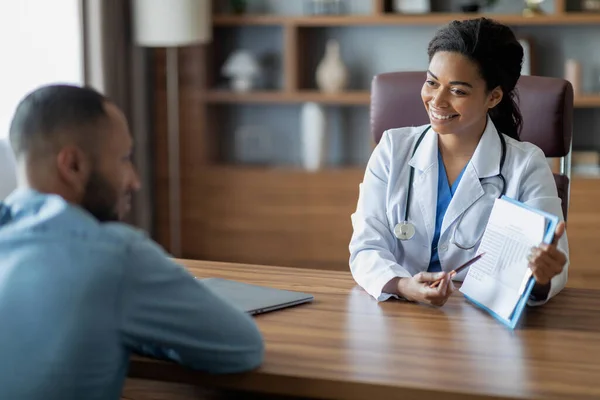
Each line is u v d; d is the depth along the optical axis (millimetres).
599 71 5438
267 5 5699
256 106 5820
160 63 5477
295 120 5805
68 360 1489
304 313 2053
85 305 1496
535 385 1619
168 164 5566
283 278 2361
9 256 1559
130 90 5238
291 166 5621
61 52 4840
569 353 1790
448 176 2371
